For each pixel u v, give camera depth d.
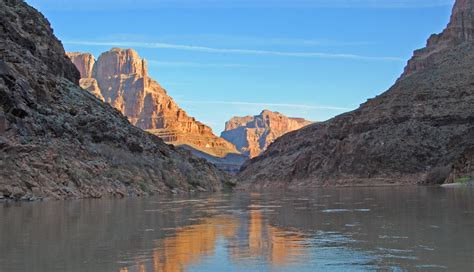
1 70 63.41
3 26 79.00
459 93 180.12
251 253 18.53
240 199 62.09
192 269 15.80
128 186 72.31
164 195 75.12
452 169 114.00
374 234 23.05
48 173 56.84
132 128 95.56
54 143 64.56
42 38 93.44
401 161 161.12
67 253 18.34
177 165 99.06
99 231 24.80
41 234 23.48
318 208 41.59
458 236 21.61
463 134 160.50
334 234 23.50
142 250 19.14
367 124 184.25
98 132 80.25
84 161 67.50
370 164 165.25
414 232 23.27
